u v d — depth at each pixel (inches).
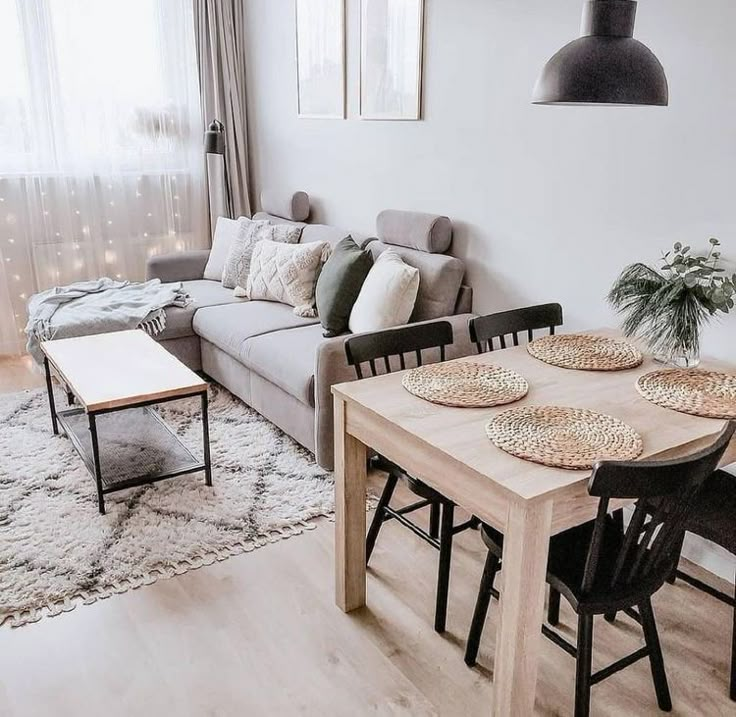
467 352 123.6
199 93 194.2
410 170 143.8
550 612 86.4
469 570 97.0
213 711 73.4
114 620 86.5
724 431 63.3
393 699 75.2
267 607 89.1
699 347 92.6
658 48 95.0
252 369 137.3
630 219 102.9
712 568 97.0
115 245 192.9
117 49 181.2
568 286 114.9
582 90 65.8
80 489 114.9
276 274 156.2
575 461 62.8
